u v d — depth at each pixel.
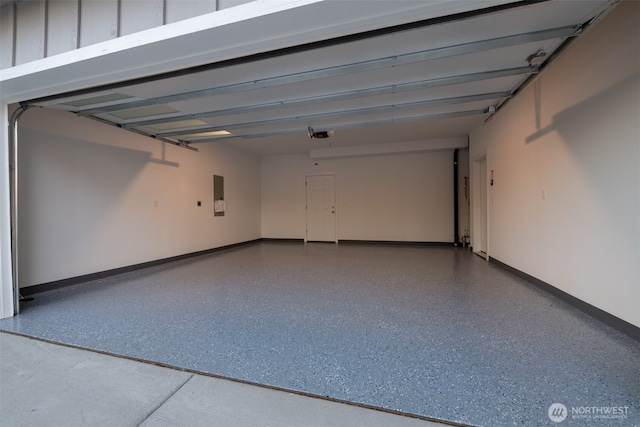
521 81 3.41
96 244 4.18
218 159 6.97
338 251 6.86
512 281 3.87
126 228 4.64
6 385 1.69
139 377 1.76
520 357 1.94
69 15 2.34
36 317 2.76
